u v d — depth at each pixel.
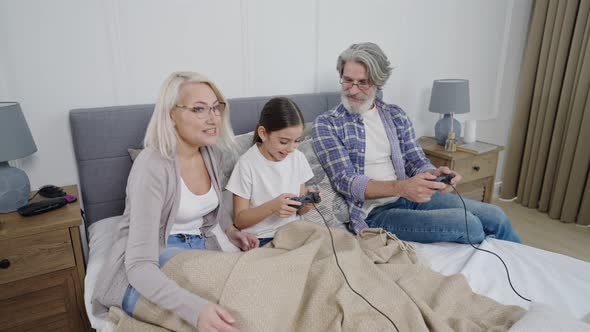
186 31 1.71
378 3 2.20
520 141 2.86
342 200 1.58
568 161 2.54
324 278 1.02
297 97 1.99
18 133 1.27
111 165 1.59
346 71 1.56
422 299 1.05
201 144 1.16
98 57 1.57
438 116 2.70
